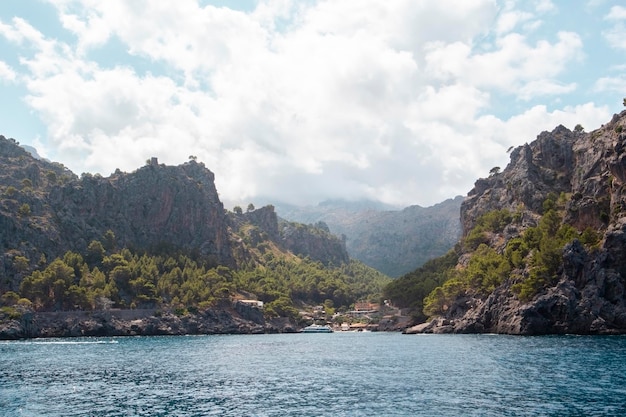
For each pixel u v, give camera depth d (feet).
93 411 203.31
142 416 194.39
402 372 307.78
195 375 309.42
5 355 448.65
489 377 273.75
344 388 252.62
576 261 590.14
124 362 388.37
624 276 570.87
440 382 262.26
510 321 627.46
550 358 345.31
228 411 202.08
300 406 209.56
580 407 195.11
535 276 615.16
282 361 393.50
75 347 556.51
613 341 472.03
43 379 291.99
